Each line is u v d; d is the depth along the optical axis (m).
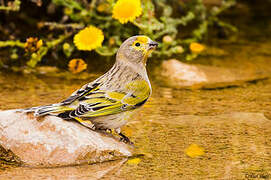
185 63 14.42
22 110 7.61
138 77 8.49
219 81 12.98
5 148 7.77
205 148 8.32
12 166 7.46
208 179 7.04
